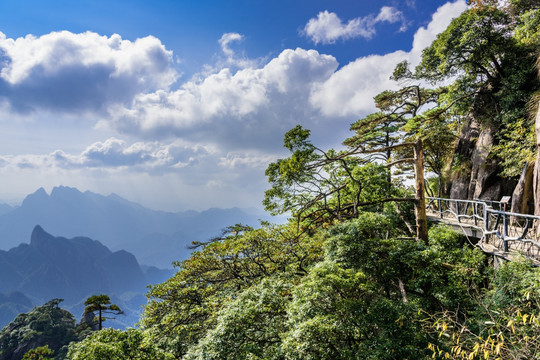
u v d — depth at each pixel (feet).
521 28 54.85
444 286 31.86
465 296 30.01
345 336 23.81
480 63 61.41
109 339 29.71
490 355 13.58
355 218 42.37
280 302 29.63
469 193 65.77
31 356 102.83
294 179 44.73
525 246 33.47
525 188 50.60
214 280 54.49
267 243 54.95
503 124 59.57
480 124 67.05
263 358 25.00
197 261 54.34
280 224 63.16
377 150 45.62
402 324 21.57
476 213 46.88
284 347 22.95
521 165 52.06
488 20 55.06
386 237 45.70
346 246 34.94
